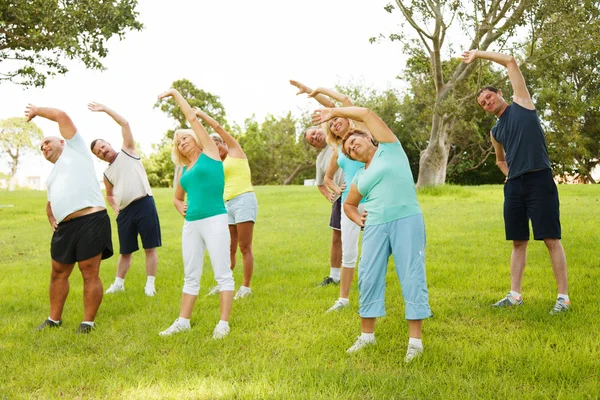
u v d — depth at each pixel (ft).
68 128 17.61
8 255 34.91
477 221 39.04
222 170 16.58
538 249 26.68
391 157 13.23
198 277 16.43
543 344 13.25
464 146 139.23
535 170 16.28
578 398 10.28
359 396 11.02
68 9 54.75
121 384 12.23
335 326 15.90
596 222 34.71
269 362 13.11
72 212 16.79
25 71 58.18
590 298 17.21
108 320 17.95
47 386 12.41
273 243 34.86
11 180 206.08
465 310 16.74
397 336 14.71
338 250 21.86
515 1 64.69
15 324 17.84
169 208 64.80
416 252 12.91
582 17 62.08
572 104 129.08
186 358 13.73
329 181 21.16
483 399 10.50
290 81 19.69
